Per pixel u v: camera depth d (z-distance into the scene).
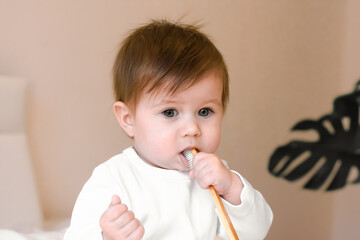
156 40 0.87
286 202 2.44
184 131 0.80
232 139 2.26
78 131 1.83
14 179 1.51
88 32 1.83
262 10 2.34
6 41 1.69
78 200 0.82
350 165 1.67
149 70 0.82
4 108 1.54
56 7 1.77
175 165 0.83
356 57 2.44
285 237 2.44
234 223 0.84
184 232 0.84
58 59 1.78
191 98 0.80
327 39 2.53
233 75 2.24
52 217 1.78
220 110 0.85
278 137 2.41
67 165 1.81
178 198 0.85
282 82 2.40
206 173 0.76
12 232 1.15
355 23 2.47
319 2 2.50
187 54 0.83
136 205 0.83
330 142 1.73
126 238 0.67
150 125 0.82
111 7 1.88
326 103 2.54
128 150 0.90
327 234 2.57
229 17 2.23
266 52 2.35
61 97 1.79
